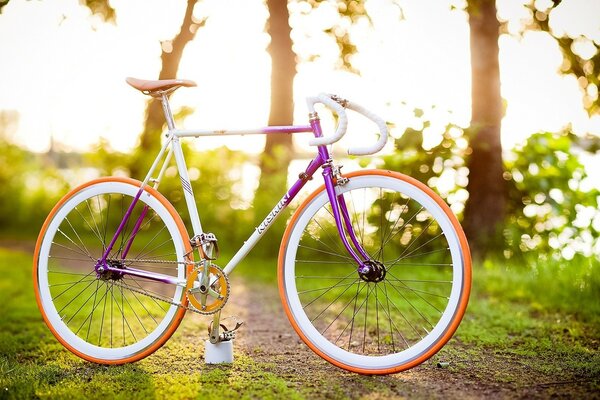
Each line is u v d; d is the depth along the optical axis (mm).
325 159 2695
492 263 5207
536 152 5605
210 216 7277
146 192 2887
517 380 2525
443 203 2561
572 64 5434
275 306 4480
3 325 3758
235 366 2785
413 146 5348
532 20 5445
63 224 9117
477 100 5578
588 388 2406
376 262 2658
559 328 3521
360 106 2645
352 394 2367
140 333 3523
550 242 5355
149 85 2814
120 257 2996
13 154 11625
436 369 2715
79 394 2408
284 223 6453
